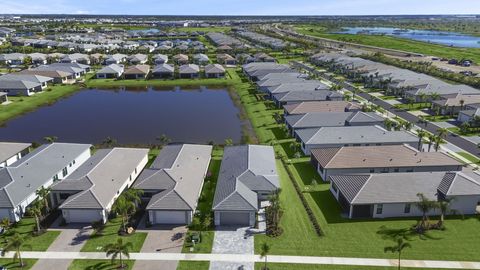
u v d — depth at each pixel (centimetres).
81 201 4812
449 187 4950
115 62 17738
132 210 4931
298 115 8462
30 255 4194
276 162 6719
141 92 12744
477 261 4038
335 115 8225
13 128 8788
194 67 15375
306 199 5431
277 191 4966
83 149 6594
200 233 4547
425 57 19488
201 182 5538
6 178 5212
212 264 4044
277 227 4672
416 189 5000
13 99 11306
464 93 10219
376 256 4147
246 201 4788
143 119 9556
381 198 4853
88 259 4125
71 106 10806
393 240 4422
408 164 5966
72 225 4788
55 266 4012
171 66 16025
